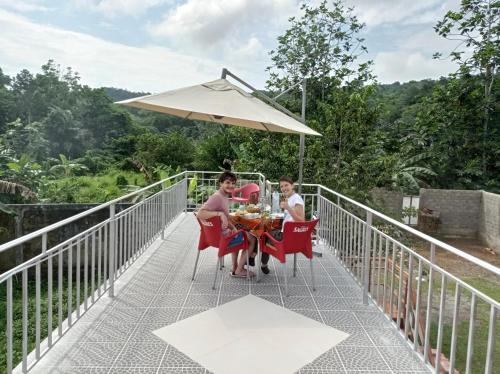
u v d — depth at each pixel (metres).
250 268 4.64
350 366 2.62
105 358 2.64
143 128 40.12
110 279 3.71
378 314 3.47
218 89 4.02
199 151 16.20
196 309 3.48
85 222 9.43
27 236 2.21
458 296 2.25
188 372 2.51
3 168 11.86
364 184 10.40
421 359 2.69
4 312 6.99
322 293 3.94
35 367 2.50
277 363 2.64
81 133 38.03
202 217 3.92
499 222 11.62
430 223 13.37
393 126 17.02
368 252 3.65
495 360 5.13
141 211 5.04
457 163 15.11
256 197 6.43
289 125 3.89
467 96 14.45
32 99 40.81
